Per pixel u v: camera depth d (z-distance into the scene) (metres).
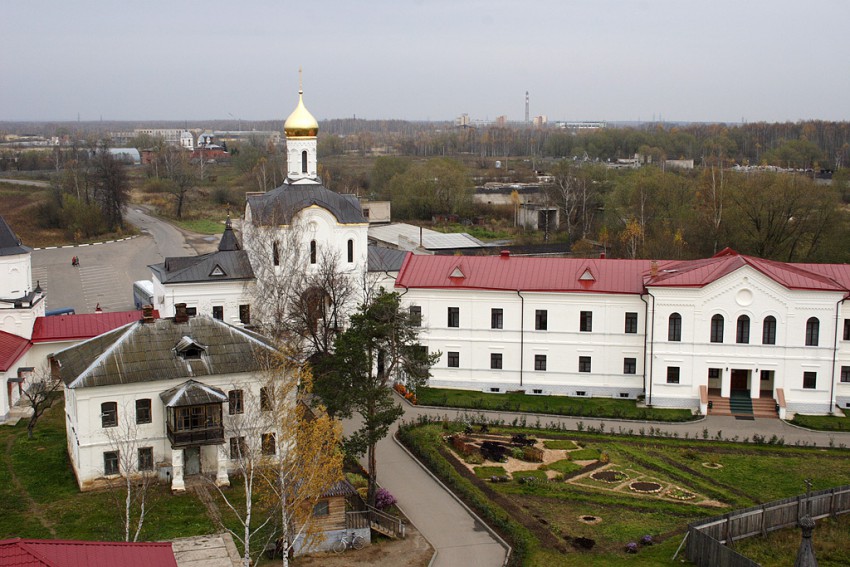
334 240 90.81
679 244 134.38
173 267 89.38
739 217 132.12
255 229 88.62
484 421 77.81
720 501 61.31
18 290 84.19
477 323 87.38
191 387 61.50
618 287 84.56
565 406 82.12
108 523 55.66
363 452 59.28
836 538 52.72
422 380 63.53
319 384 60.59
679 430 76.00
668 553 52.81
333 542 54.22
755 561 50.03
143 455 62.56
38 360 83.62
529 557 52.56
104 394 60.75
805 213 128.75
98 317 87.06
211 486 61.75
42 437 71.62
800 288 77.94
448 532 57.03
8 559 29.39
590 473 66.50
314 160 94.38
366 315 60.41
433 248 143.38
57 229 175.50
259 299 86.19
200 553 38.34
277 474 54.09
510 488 63.44
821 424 76.69
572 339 85.81
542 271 87.56
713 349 80.38
